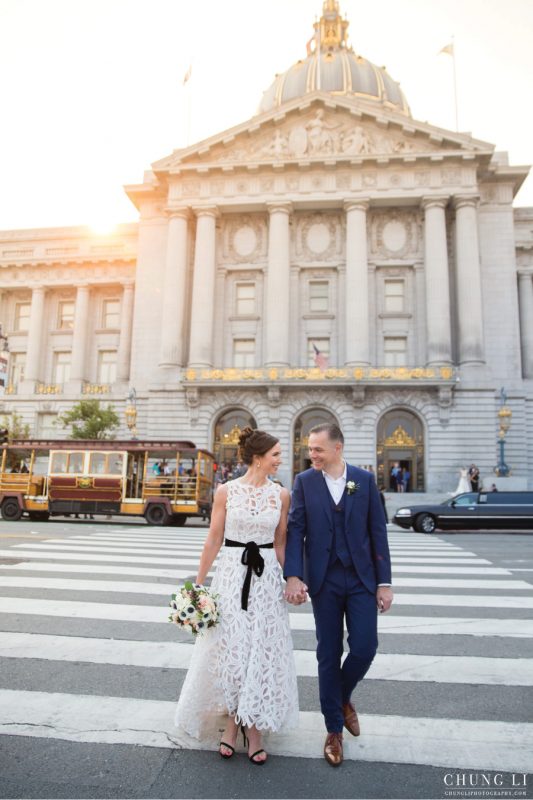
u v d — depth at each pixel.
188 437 36.66
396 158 37.28
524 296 43.19
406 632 6.32
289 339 38.03
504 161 41.06
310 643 5.91
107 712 4.12
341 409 35.78
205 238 38.91
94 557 11.15
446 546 15.45
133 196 42.50
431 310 36.31
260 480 3.91
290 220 39.72
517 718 4.14
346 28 66.25
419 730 3.94
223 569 3.82
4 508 23.58
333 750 3.48
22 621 6.43
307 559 3.87
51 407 44.78
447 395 34.66
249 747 3.51
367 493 3.93
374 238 39.41
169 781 3.21
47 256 47.56
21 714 4.07
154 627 6.27
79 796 3.04
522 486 31.36
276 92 61.59
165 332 38.34
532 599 7.98
